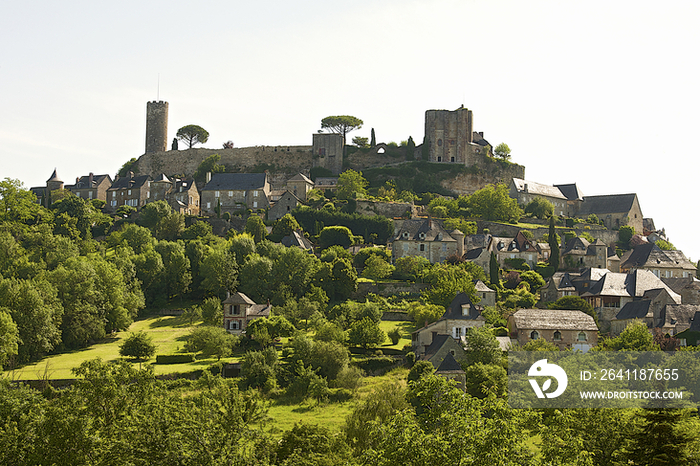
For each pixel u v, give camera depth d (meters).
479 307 121.00
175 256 136.38
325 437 58.00
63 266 122.06
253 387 87.31
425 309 116.50
